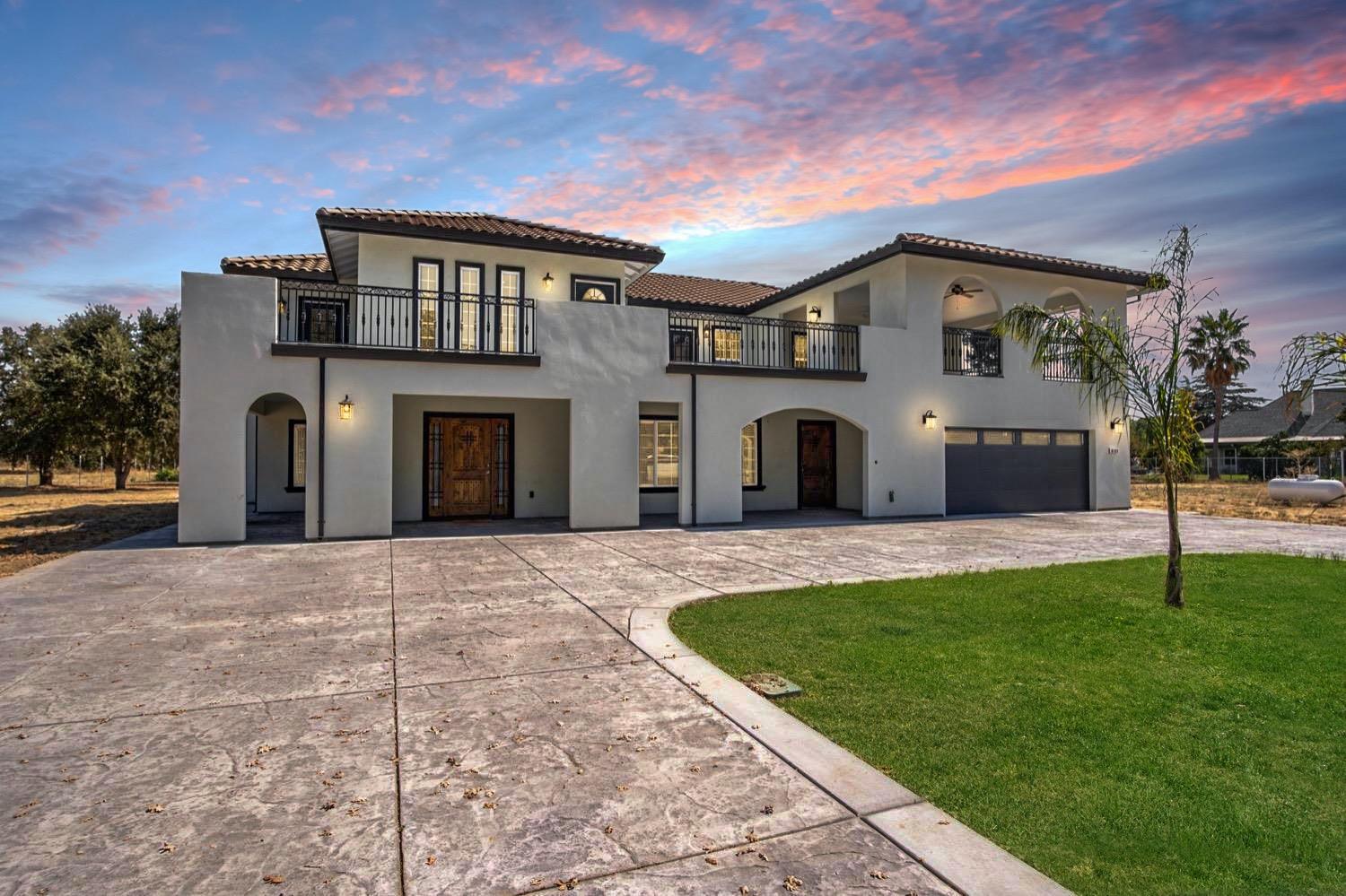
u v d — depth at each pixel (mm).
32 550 10477
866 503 15484
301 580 8125
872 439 15523
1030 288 17141
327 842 2666
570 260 14508
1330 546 11242
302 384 11453
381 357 11773
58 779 3205
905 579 8070
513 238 13492
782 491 17703
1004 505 17172
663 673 4762
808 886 2375
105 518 15695
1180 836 2717
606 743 3611
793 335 16453
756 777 3223
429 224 13008
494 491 15094
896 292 16062
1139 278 17562
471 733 3746
